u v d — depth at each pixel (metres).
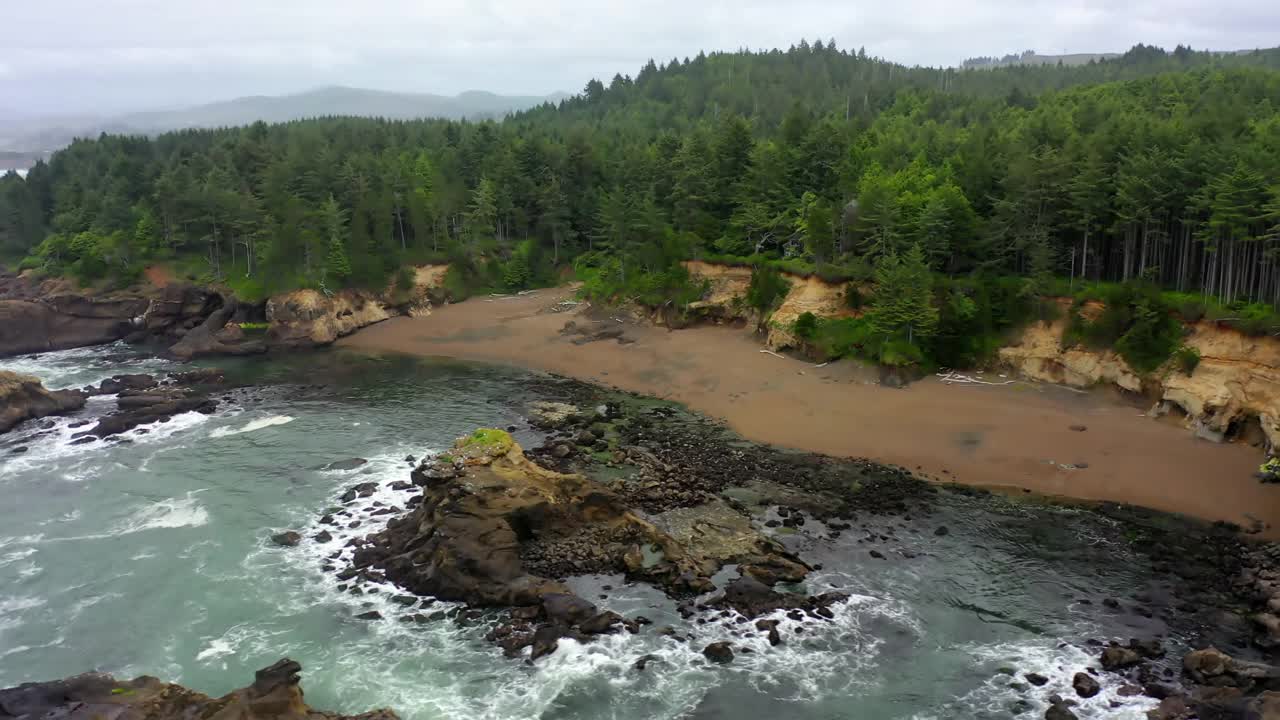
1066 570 50.84
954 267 95.06
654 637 44.75
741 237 118.94
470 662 43.22
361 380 99.69
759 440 74.38
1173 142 90.06
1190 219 81.56
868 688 40.62
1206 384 69.69
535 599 47.62
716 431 77.19
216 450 75.00
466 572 49.38
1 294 139.75
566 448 70.75
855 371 88.62
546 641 44.06
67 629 46.69
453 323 127.25
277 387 97.00
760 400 84.56
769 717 38.78
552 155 170.38
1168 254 86.69
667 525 56.41
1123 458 65.69
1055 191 89.44
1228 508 57.34
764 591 48.00
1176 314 76.06
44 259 146.50
